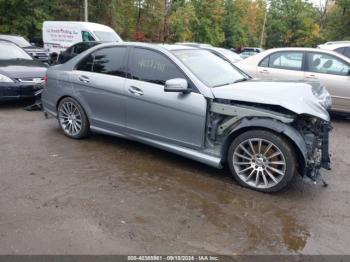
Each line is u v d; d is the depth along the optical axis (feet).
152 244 10.53
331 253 10.48
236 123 14.48
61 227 11.16
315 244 10.88
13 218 11.56
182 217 12.08
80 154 17.53
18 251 9.98
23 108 27.09
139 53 16.99
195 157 15.37
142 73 16.74
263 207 13.02
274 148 13.84
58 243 10.38
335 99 26.48
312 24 161.48
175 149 15.94
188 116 15.20
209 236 11.06
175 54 16.21
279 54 28.14
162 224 11.59
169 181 14.85
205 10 136.56
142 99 16.39
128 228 11.27
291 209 12.96
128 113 17.15
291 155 13.51
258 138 13.98
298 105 13.53
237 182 14.93
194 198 13.47
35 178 14.60
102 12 97.25
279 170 13.87
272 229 11.60
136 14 114.32
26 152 17.54
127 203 12.84
